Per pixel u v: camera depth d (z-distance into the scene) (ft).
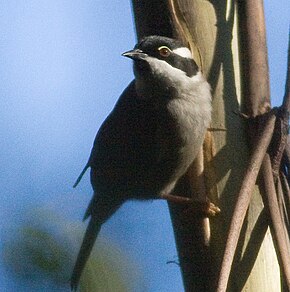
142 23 19.29
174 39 18.45
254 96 15.79
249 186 13.58
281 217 13.94
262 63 16.01
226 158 16.24
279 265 13.46
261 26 16.29
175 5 17.79
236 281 14.66
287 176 14.69
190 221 16.16
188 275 15.97
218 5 17.13
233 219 13.05
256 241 14.75
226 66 16.61
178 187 17.78
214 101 16.70
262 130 14.53
